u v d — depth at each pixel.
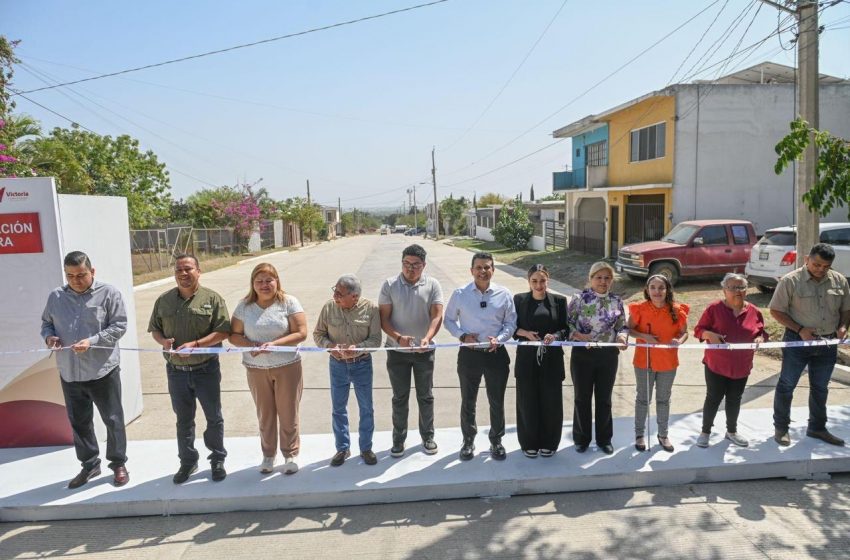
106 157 28.28
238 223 39.38
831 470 4.86
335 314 4.84
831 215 17.78
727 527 4.10
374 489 4.52
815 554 3.76
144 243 26.16
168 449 5.37
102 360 4.59
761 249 12.30
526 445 4.96
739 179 18.00
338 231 91.69
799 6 7.95
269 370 4.65
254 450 5.30
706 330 5.10
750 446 5.13
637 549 3.85
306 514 4.40
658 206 19.31
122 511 4.43
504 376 4.86
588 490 4.66
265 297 4.70
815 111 8.03
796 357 5.01
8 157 14.65
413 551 3.89
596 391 4.96
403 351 4.93
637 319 5.05
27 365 5.31
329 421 6.42
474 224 55.19
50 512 4.39
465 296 4.89
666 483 4.73
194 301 4.59
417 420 6.41
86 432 4.71
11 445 5.47
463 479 4.62
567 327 4.97
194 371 4.59
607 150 23.44
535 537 4.02
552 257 25.27
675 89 17.59
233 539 4.08
